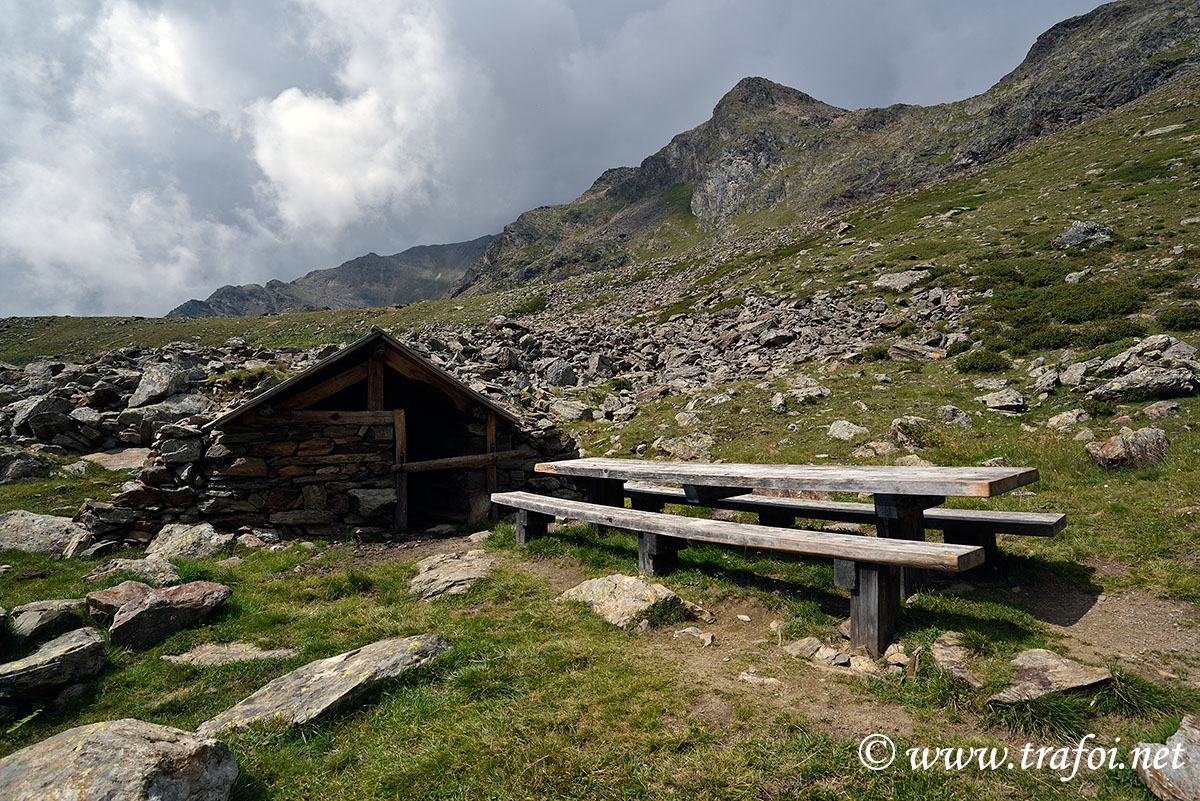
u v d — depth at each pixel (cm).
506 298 10156
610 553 963
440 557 1023
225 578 940
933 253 4272
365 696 541
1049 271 2964
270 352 3053
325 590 884
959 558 528
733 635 667
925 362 2220
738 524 779
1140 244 2981
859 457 1421
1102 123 7625
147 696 611
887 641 595
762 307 3950
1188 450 1087
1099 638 593
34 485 1420
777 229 10025
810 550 639
